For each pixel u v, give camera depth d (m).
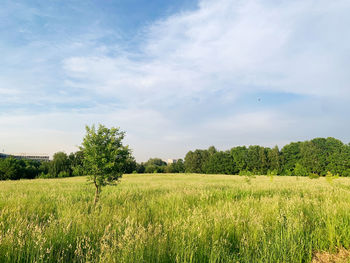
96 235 4.88
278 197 9.80
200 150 103.94
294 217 6.13
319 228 5.55
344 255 4.39
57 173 64.31
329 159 68.69
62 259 3.73
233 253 4.38
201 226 5.23
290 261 4.12
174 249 4.14
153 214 7.45
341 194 11.71
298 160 73.62
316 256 4.47
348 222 5.87
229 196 11.20
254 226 5.52
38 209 7.70
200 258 3.98
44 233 4.76
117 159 11.14
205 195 10.58
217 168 86.81
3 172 55.00
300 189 15.35
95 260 3.71
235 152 86.19
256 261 3.96
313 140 76.19
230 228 5.48
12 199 9.48
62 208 8.16
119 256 3.71
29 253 3.92
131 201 9.90
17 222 5.39
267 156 80.44
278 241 4.62
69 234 4.79
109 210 7.57
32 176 62.09
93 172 10.34
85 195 12.80
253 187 16.20
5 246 3.92
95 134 10.66
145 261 3.68
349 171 64.62
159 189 16.17
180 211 7.79
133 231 4.68
